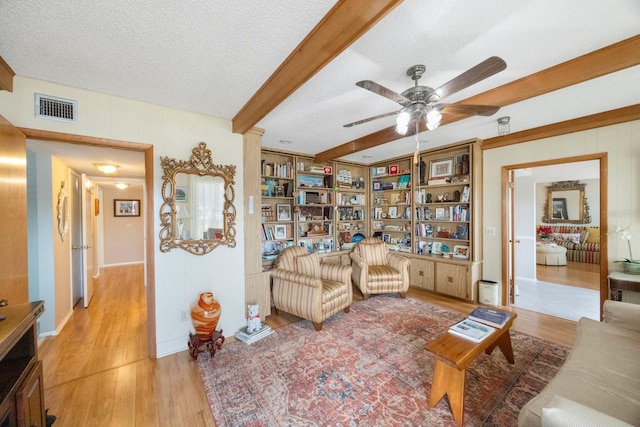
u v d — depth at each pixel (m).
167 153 2.50
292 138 3.65
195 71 1.88
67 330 3.08
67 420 1.72
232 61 1.76
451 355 1.69
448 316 3.35
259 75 1.94
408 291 4.44
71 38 1.50
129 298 4.29
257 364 2.32
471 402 1.84
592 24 1.45
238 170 2.93
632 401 1.28
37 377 1.22
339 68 1.86
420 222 4.65
